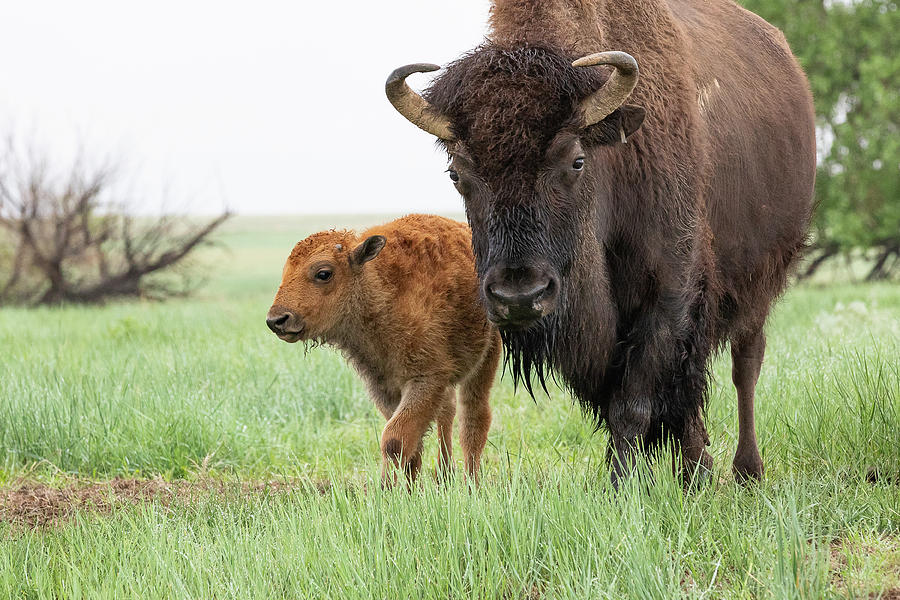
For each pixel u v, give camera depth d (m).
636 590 12.77
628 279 18.08
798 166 23.98
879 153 86.56
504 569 14.13
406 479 18.34
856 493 17.00
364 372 21.89
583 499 15.80
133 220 86.56
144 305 75.25
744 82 22.47
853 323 35.31
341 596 13.43
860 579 13.23
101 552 15.70
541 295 15.42
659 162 17.83
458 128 16.05
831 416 21.33
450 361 20.83
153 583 14.34
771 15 91.31
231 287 125.31
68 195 84.81
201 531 16.83
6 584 14.60
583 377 17.97
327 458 24.12
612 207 17.66
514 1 17.91
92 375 29.78
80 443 24.47
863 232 86.50
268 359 33.19
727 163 20.50
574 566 13.89
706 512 16.17
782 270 23.80
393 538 15.08
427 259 20.84
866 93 87.19
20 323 52.88
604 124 16.22
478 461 21.80
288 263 21.31
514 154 15.52
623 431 17.95
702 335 18.50
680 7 22.38
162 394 27.28
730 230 20.91
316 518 15.95
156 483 22.62
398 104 16.25
